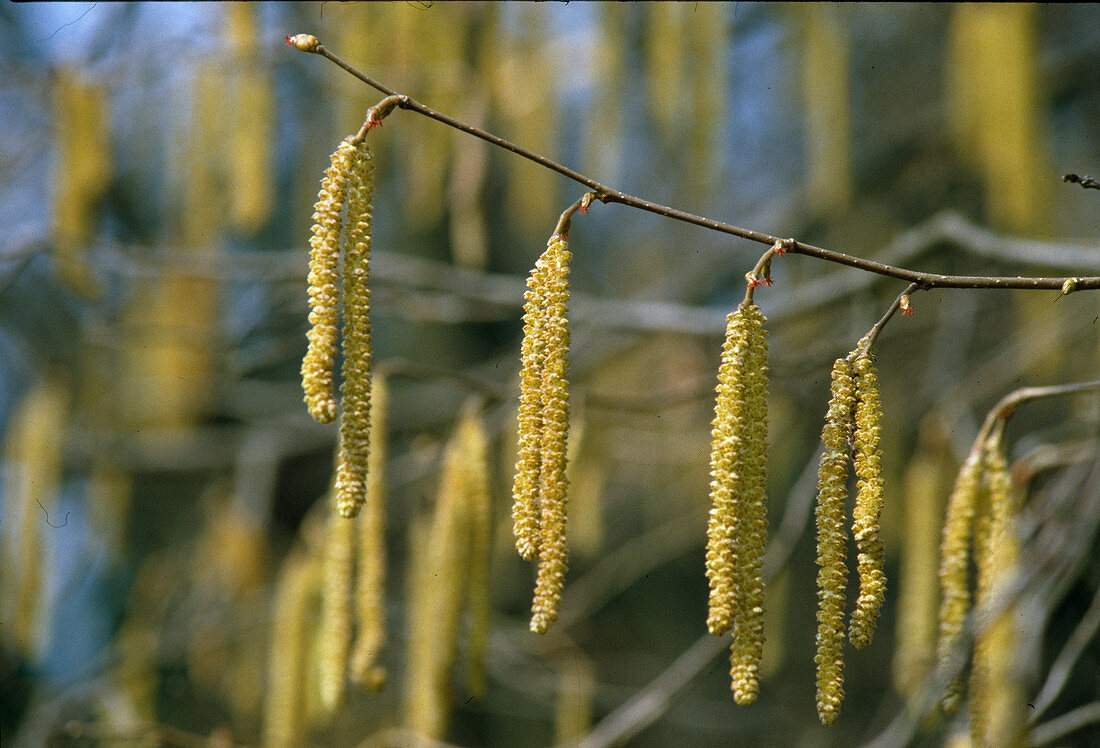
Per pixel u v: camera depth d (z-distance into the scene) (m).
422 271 5.76
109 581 8.59
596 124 4.73
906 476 5.61
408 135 5.48
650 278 8.28
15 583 4.61
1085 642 3.31
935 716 3.57
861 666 8.36
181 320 5.96
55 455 4.75
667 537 5.96
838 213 5.86
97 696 5.71
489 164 6.12
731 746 8.27
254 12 4.74
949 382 5.37
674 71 4.24
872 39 7.57
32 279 7.45
